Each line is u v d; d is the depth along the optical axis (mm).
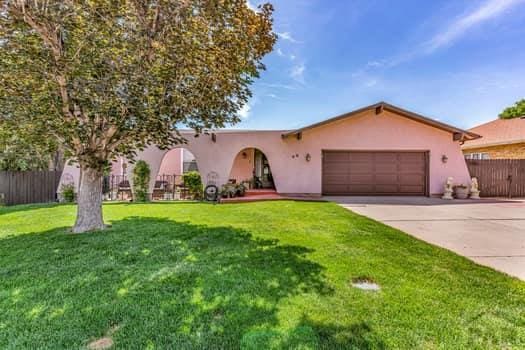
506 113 24344
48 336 2568
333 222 7516
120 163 17453
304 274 3967
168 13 5090
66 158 6457
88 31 4715
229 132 14016
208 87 5680
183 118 5992
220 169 13906
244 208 10133
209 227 6930
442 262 4492
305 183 14008
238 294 3363
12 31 4816
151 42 5070
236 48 5723
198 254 4867
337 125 14047
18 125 5332
